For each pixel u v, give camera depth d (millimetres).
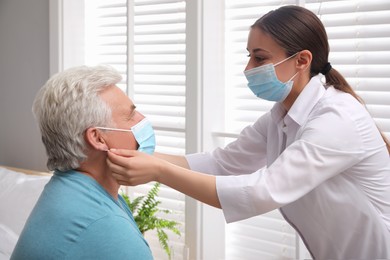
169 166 1572
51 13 3379
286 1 2709
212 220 2898
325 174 1664
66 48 3404
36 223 1305
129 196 3152
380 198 1758
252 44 1769
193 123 2838
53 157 1369
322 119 1674
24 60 3574
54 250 1268
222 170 2137
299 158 1650
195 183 1624
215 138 2900
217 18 2875
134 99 3326
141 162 1465
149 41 3246
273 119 1909
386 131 2416
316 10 2570
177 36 3139
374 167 1724
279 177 1647
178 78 3156
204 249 2869
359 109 1712
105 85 1388
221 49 2906
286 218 1930
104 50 3469
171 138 3201
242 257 2912
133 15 2971
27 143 3586
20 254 1298
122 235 1293
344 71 2518
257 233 2855
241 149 2117
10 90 3658
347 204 1756
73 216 1284
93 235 1277
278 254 2789
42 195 1358
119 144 1434
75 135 1336
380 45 2414
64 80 1348
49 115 1337
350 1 2480
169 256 2842
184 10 3078
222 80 2922
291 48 1727
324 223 1813
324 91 1772
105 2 3441
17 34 3600
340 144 1650
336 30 2535
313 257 1944
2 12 3660
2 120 3682
